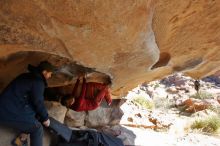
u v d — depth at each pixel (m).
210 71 6.31
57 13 3.31
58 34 3.68
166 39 4.70
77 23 3.44
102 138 5.85
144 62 4.68
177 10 3.96
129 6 3.27
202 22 4.37
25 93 4.23
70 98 5.96
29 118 4.25
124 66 4.74
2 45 4.02
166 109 15.74
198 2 3.89
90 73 5.49
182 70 5.98
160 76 6.45
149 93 18.16
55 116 6.20
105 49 4.07
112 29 3.56
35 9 3.30
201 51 5.33
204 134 11.55
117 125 8.16
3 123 4.25
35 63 4.91
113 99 7.80
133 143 7.98
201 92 17.83
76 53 4.10
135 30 3.68
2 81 5.20
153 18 3.87
